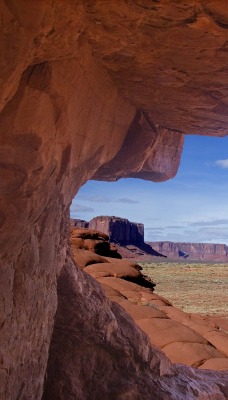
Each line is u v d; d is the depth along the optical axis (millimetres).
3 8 2428
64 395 5500
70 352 5676
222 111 6293
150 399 5977
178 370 7320
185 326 12852
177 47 4102
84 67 3971
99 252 21094
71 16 3010
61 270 5824
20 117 3033
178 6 3316
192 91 5410
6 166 3113
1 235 3373
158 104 6016
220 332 13820
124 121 6035
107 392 5805
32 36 2672
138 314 13320
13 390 4117
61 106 3555
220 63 4453
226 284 54531
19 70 2764
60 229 5141
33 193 3500
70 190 4980
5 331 3775
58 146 3797
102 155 5707
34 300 4465
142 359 6309
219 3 3221
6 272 3705
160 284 53562
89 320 5801
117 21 3533
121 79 4980
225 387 7562
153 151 8180
